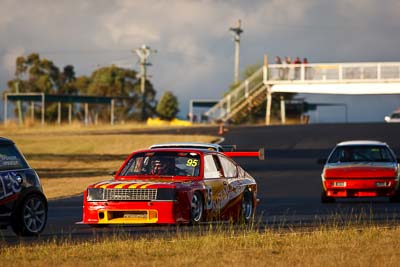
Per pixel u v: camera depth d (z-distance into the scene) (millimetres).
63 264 38625
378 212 69062
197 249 42906
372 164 82625
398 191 80688
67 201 85250
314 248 42938
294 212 70625
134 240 47188
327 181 80750
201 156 58844
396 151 159375
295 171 125250
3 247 45344
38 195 53250
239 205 61438
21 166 52688
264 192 96062
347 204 80000
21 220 51594
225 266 37375
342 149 85812
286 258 39625
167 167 58375
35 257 40969
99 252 42031
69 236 50562
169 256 40750
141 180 57531
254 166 133625
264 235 48125
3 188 50875
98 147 176250
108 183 56438
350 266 37219
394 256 39906
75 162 148500
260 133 193500
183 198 54875
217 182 58906
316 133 190000
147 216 54781
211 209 57750
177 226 53062
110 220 55594
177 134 196125
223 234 48125
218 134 193875
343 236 47375
